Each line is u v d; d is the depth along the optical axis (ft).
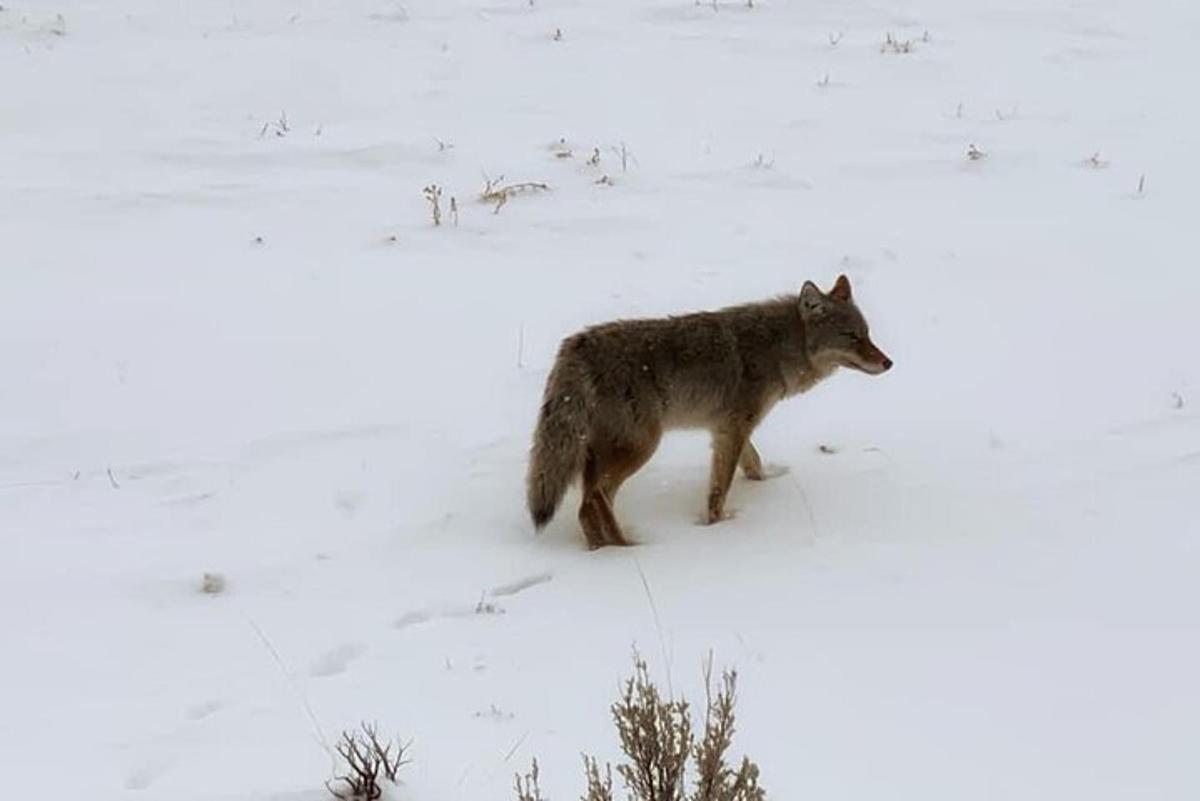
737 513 44.01
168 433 48.57
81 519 42.73
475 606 37.93
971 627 35.65
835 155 78.64
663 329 43.73
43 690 33.22
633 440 42.80
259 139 77.87
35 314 57.06
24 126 78.74
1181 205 71.61
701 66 93.09
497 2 106.52
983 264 64.64
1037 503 43.01
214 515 43.21
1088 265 64.39
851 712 31.65
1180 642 34.40
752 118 83.97
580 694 32.78
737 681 33.14
